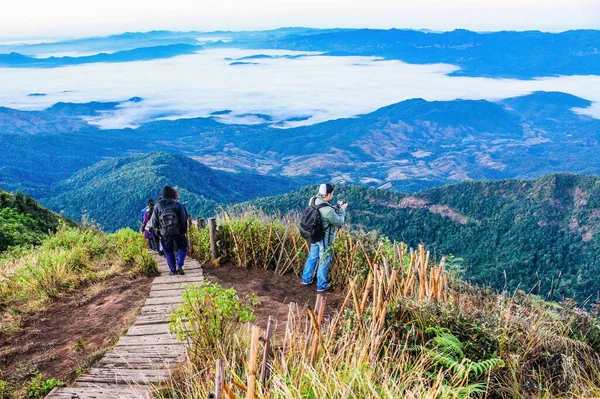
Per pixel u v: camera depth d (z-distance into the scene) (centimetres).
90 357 447
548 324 428
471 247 10981
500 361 339
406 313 407
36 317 590
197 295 404
